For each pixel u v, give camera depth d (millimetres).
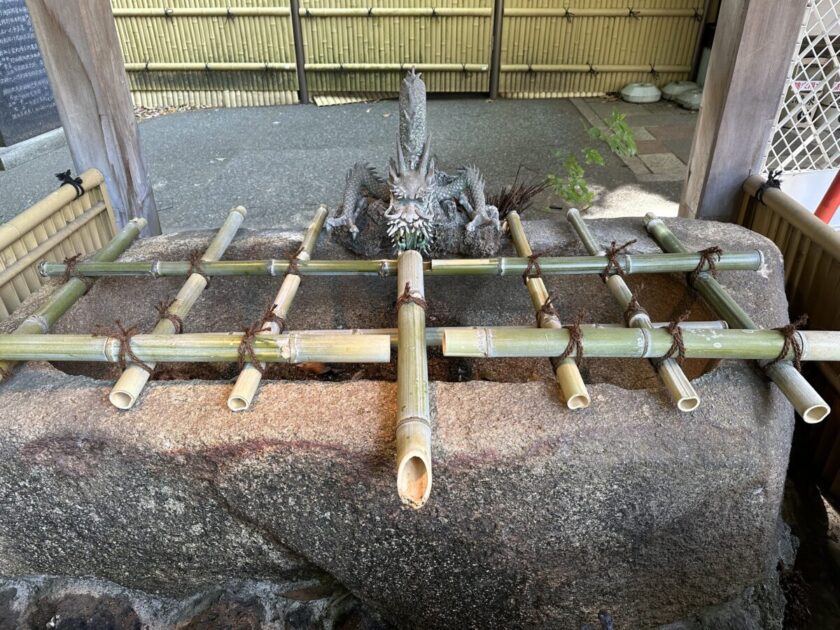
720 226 2275
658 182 4496
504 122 5812
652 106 6223
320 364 2312
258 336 1535
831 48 2367
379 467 1362
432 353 2314
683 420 1403
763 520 1508
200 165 4945
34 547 1678
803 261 2227
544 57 6363
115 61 2682
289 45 6223
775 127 2467
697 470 1387
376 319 2354
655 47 6328
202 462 1419
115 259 2186
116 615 1754
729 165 2537
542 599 1579
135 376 1511
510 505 1404
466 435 1363
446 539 1468
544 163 4863
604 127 5621
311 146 5309
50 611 1743
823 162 2672
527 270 1949
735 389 1488
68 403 1490
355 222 2217
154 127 5918
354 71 6391
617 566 1528
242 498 1477
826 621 1771
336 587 1765
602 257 1953
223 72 6387
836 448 2064
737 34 2289
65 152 5320
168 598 1811
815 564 1922
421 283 1807
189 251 2248
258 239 2307
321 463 1384
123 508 1549
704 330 1524
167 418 1433
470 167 2242
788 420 1497
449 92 6598
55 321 1847
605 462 1356
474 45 6262
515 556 1482
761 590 1736
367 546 1520
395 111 6215
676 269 1924
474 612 1641
